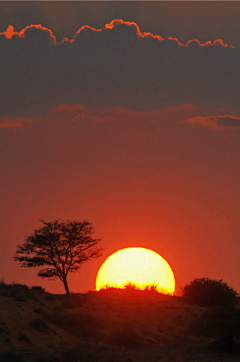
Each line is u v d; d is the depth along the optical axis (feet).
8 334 233.14
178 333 292.61
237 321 261.44
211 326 289.12
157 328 299.99
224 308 303.07
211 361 213.46
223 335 252.83
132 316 322.75
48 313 293.23
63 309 315.78
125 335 259.39
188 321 325.21
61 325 271.69
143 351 236.84
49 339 241.14
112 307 346.95
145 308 357.00
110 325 289.94
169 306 369.30
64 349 229.86
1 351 211.82
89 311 322.14
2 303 293.02
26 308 293.43
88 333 268.62
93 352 224.12
